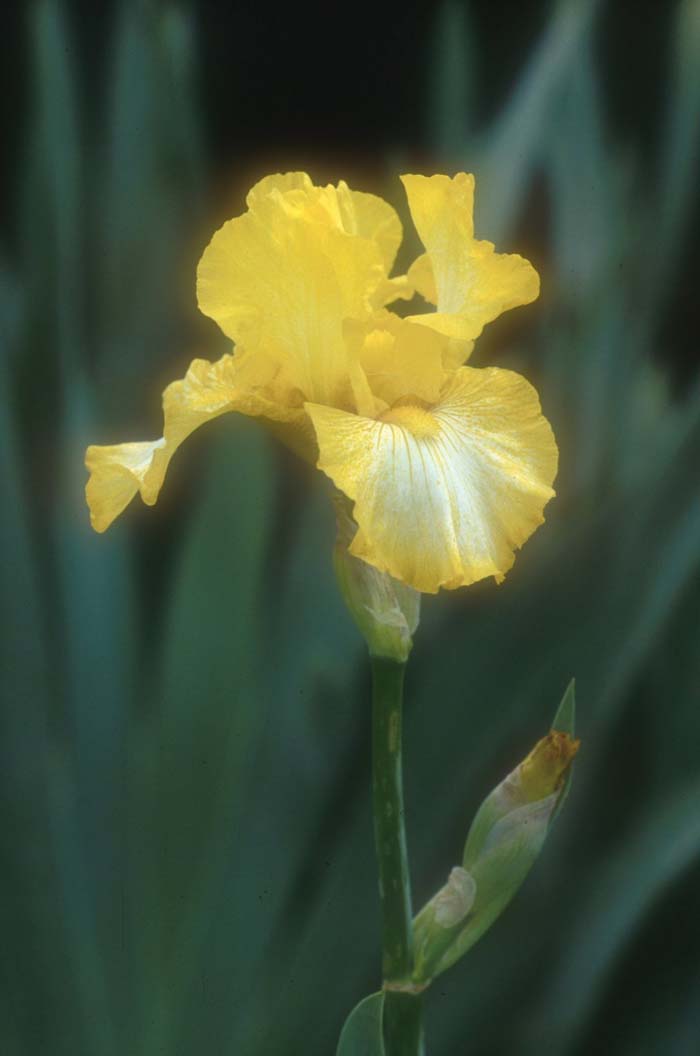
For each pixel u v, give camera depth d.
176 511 1.96
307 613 1.61
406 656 1.20
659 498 1.51
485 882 1.22
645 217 2.01
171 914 1.51
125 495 1.22
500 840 1.22
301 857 1.54
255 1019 1.50
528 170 1.79
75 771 1.55
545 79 1.78
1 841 1.48
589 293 1.83
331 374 1.22
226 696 1.51
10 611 1.49
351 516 1.20
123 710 1.56
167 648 1.52
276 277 1.21
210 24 3.07
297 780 1.56
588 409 1.76
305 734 1.57
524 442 1.20
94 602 1.57
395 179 2.06
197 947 1.50
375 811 1.20
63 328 1.78
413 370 1.22
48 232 1.83
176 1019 1.49
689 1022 1.54
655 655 1.68
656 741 1.67
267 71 3.13
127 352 2.00
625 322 1.88
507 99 2.86
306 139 3.10
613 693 1.50
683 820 1.50
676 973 1.56
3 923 1.48
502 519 1.18
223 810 1.51
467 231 1.22
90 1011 1.49
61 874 1.49
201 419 1.21
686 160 1.93
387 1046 1.21
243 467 1.51
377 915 1.48
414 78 3.11
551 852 1.57
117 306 2.03
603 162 1.94
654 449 1.64
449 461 1.19
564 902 1.54
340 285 1.21
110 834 1.53
